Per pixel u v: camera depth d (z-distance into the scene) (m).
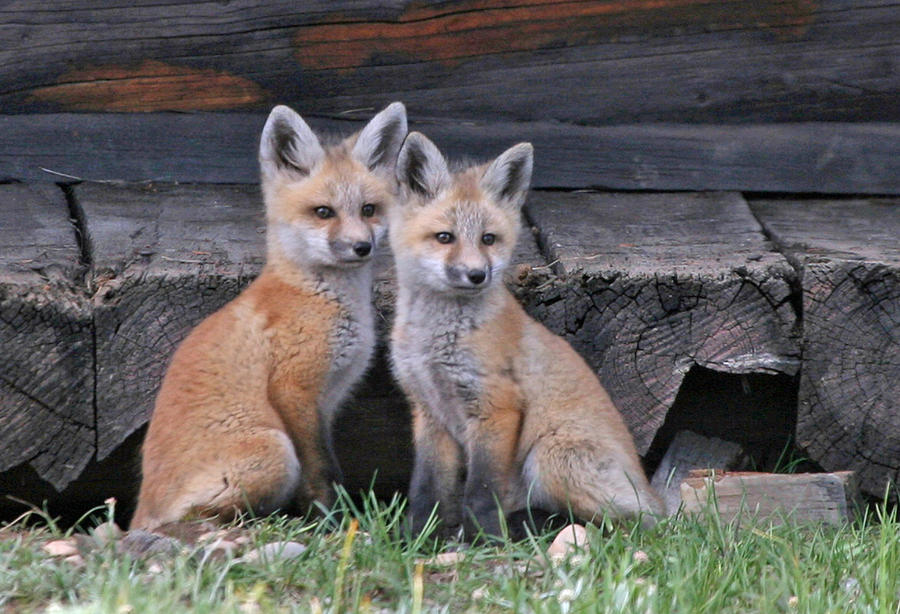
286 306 10.33
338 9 13.62
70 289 10.93
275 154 10.93
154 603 6.72
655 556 8.34
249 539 8.37
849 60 13.82
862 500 10.80
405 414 11.96
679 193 13.77
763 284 11.16
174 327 11.00
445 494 10.51
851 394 11.22
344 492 9.29
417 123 13.76
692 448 11.75
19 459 10.82
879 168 13.79
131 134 13.52
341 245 10.34
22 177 13.32
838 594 7.52
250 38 13.62
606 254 11.80
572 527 8.93
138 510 9.79
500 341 10.05
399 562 7.99
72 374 10.82
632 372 11.30
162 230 12.19
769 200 13.80
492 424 9.98
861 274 11.07
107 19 13.44
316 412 10.39
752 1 13.76
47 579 7.37
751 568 8.16
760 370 11.20
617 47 13.82
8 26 13.29
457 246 10.07
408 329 10.41
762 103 13.91
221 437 9.58
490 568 8.32
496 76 13.82
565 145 13.77
